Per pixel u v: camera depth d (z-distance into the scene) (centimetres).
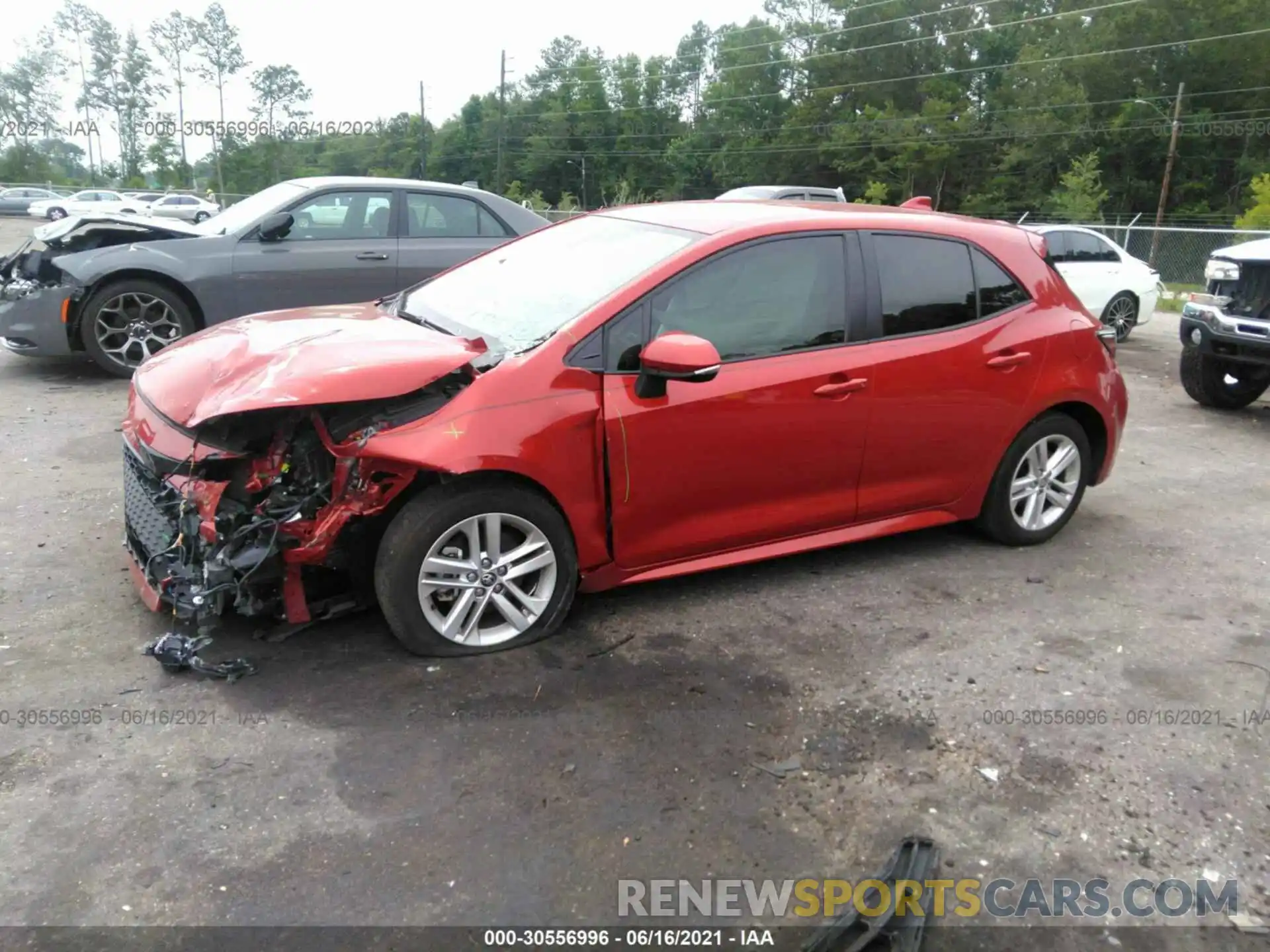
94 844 263
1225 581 482
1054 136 6056
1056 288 501
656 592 436
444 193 859
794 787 303
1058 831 289
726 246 403
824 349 422
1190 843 287
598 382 372
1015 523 504
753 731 330
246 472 352
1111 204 6081
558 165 8981
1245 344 789
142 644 366
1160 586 472
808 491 431
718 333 399
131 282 771
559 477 365
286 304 805
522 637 377
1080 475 520
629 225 452
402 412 348
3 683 337
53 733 309
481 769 303
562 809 287
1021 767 319
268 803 282
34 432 638
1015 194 6353
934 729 338
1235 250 824
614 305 379
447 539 355
